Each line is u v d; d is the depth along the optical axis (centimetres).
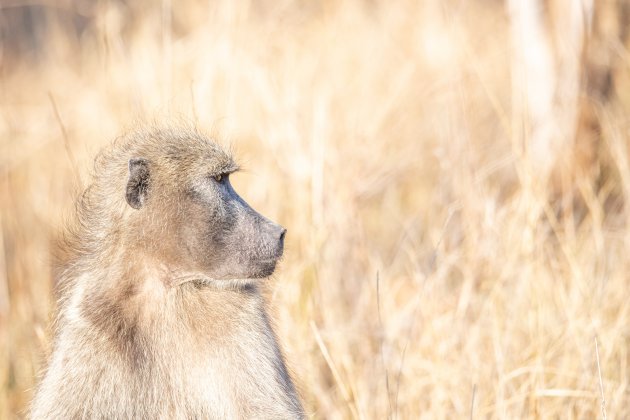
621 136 1379
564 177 1350
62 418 762
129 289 786
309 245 1171
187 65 1524
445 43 1767
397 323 1120
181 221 786
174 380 783
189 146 805
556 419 983
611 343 1014
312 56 1752
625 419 983
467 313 1123
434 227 1346
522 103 1318
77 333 774
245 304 794
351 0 2031
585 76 1423
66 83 1934
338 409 1035
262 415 772
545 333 1054
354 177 1330
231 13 1439
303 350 1057
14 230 1361
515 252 1115
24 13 2370
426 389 1066
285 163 1275
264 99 1360
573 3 1411
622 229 1257
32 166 1573
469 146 1342
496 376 1010
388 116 1612
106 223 802
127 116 1417
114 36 1650
